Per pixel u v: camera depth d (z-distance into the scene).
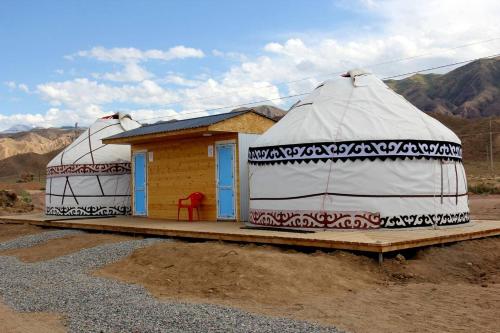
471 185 50.91
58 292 8.91
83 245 14.06
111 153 20.91
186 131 15.64
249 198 14.44
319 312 7.18
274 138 13.41
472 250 11.09
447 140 12.93
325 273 9.09
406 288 8.55
